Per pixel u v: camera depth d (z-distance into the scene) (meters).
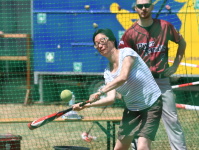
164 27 15.75
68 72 33.31
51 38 33.28
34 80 33.69
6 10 35.31
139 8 15.56
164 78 15.83
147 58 15.84
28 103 34.34
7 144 17.41
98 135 23.34
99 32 13.02
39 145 21.17
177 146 15.75
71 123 26.92
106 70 13.44
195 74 31.77
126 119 13.59
